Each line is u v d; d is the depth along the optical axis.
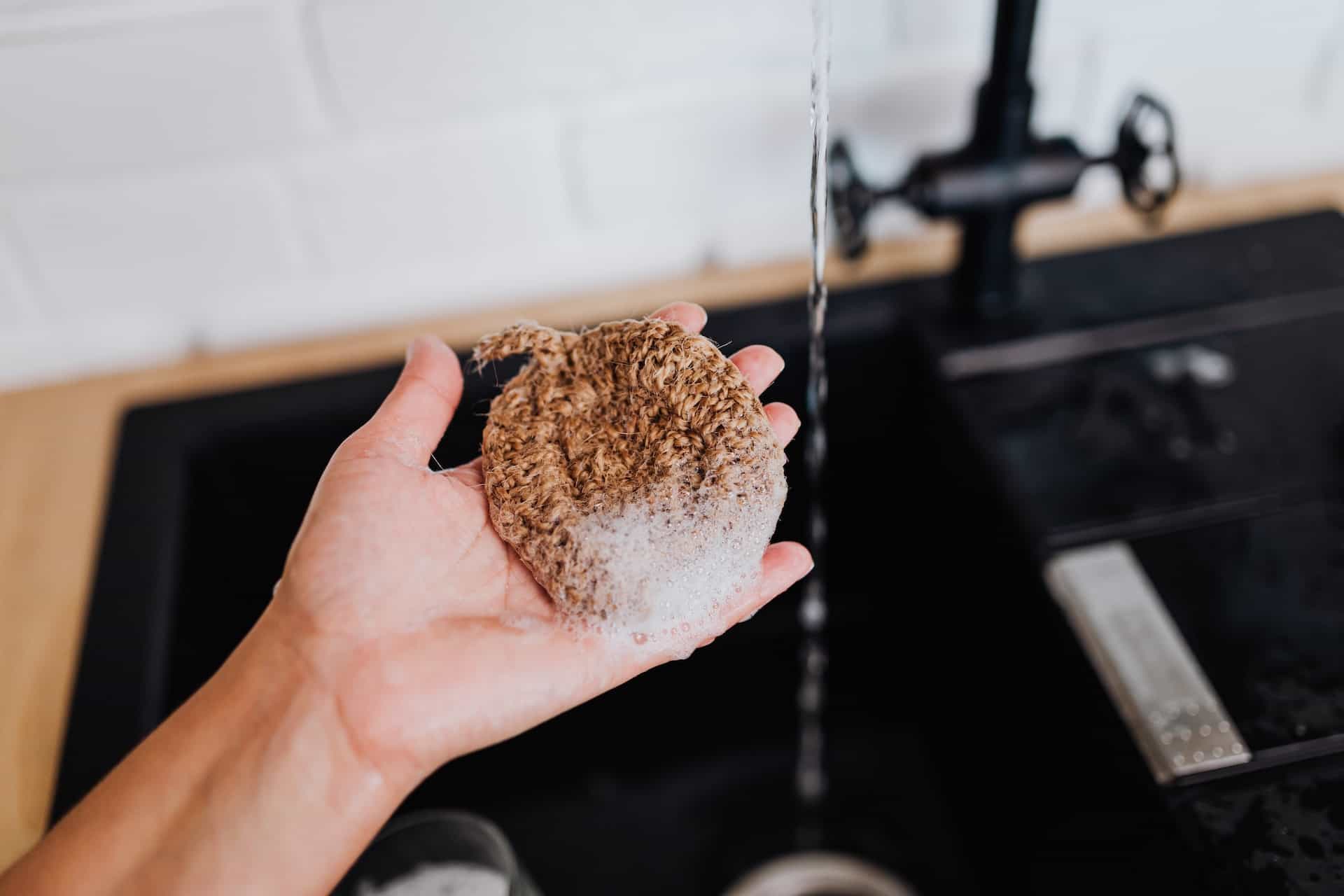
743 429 0.38
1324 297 0.58
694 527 0.38
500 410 0.41
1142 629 0.46
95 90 0.53
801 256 0.63
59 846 0.37
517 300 0.62
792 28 0.56
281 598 0.38
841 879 0.57
